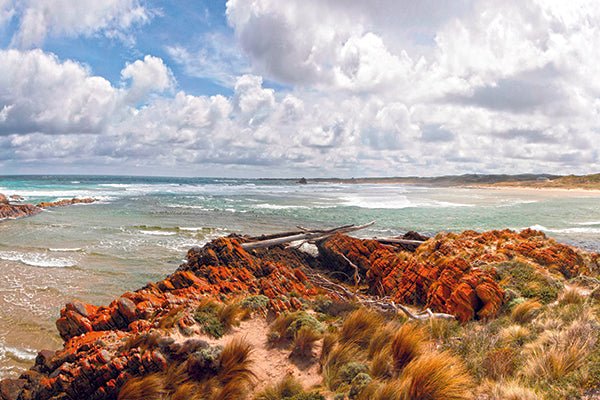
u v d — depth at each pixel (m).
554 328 7.64
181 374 6.95
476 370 6.18
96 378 6.90
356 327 8.00
